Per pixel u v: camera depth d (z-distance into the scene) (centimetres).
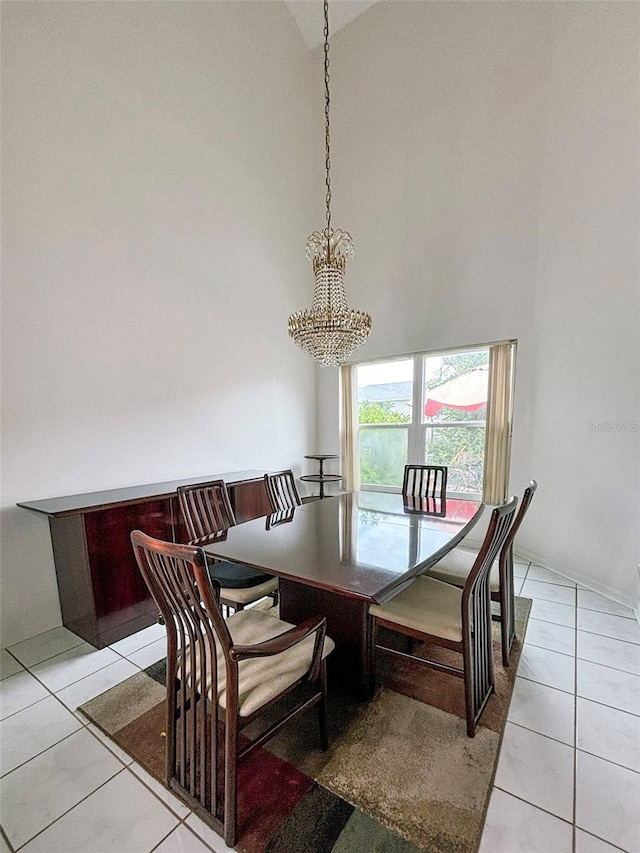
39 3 221
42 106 225
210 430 338
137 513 232
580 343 280
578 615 239
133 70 270
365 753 142
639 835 113
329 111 430
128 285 272
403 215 387
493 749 143
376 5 382
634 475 244
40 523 229
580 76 269
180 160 305
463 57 338
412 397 404
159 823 119
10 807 125
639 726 154
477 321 349
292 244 424
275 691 120
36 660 204
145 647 216
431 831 115
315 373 467
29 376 225
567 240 287
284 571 142
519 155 317
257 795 126
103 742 150
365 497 288
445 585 187
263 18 373
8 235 214
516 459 336
